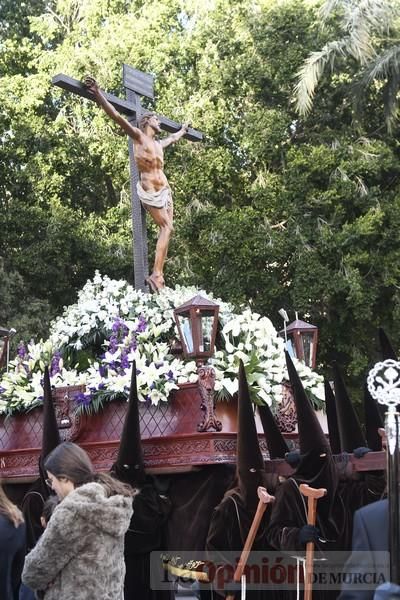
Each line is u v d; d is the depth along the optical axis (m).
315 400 8.09
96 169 22.28
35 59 22.19
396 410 4.22
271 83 20.97
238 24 21.45
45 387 6.79
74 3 23.23
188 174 20.47
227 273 19.75
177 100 21.23
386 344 6.32
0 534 4.54
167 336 8.05
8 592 4.55
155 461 6.78
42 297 21.78
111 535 4.54
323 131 21.14
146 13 21.84
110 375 7.23
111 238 21.12
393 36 20.80
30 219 20.92
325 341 20.67
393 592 3.38
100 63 21.36
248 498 6.10
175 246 20.64
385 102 19.88
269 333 7.78
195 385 6.88
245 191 21.27
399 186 20.38
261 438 7.31
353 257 19.02
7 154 21.31
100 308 8.32
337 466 6.07
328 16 20.31
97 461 7.04
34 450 7.41
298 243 19.27
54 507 4.73
